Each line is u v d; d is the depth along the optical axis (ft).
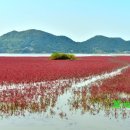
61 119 46.80
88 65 163.53
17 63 179.63
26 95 65.16
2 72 113.29
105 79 97.25
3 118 47.44
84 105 56.18
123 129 41.68
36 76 102.12
